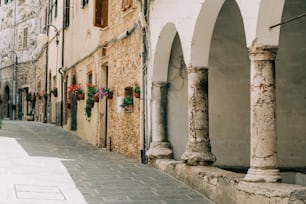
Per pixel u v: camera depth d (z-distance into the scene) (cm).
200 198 745
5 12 3753
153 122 1053
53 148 1356
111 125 1399
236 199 642
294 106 1012
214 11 813
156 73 1054
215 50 1026
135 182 855
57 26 2459
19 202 645
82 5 1825
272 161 618
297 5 959
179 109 1062
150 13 1082
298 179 926
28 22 3384
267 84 625
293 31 991
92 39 1655
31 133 1859
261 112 623
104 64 1502
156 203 701
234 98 1030
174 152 1049
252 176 618
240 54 1030
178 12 908
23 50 3447
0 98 3738
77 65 1942
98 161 1114
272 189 571
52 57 2634
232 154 1027
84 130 1748
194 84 859
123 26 1285
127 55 1250
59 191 742
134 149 1175
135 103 1177
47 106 2800
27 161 1030
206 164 844
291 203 550
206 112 861
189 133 866
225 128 1027
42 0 3014
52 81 2639
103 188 789
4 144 1341
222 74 1027
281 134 1010
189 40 857
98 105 1520
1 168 910
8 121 2878
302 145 1012
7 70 3662
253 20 627
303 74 1011
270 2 608
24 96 3434
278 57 1002
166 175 935
